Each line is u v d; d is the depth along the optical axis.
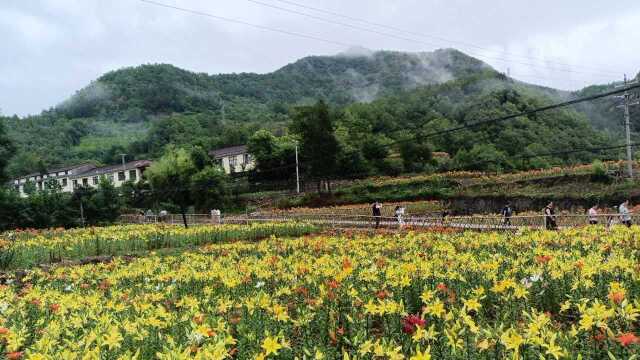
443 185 44.56
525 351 4.23
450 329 4.50
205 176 49.47
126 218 47.47
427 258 9.41
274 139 62.00
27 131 124.12
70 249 18.16
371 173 56.56
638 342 4.31
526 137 60.34
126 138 125.56
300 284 7.56
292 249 14.05
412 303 6.57
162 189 50.12
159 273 10.53
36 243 19.08
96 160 106.69
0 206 38.44
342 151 55.25
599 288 6.20
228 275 8.34
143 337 5.20
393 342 4.57
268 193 54.72
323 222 28.88
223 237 22.11
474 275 7.25
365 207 38.06
